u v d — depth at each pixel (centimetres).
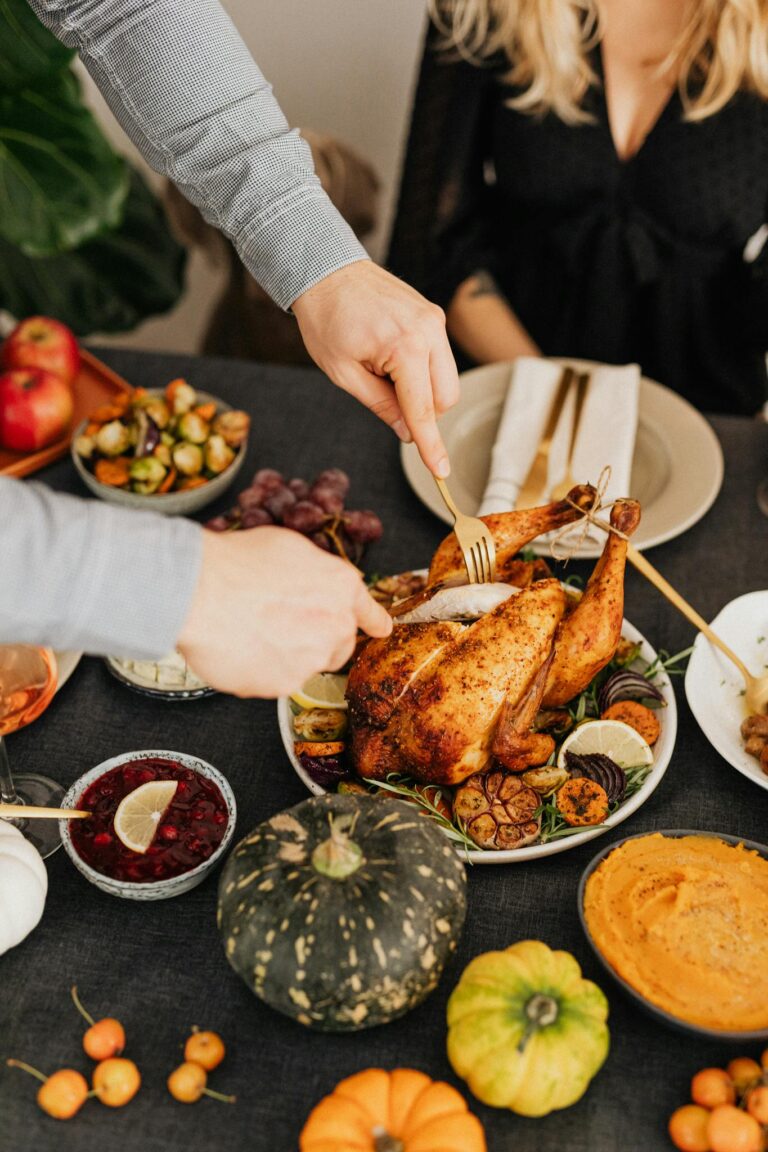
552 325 249
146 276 283
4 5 204
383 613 108
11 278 274
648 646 133
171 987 107
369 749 116
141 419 164
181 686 136
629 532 122
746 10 201
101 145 232
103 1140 95
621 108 227
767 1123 90
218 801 118
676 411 181
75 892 115
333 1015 95
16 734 133
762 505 170
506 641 114
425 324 133
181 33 138
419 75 238
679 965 99
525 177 234
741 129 220
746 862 108
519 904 115
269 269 143
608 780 118
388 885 96
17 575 88
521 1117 96
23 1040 103
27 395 173
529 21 215
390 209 308
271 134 143
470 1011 94
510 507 161
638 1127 96
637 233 232
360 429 185
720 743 124
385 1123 89
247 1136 95
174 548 92
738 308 240
